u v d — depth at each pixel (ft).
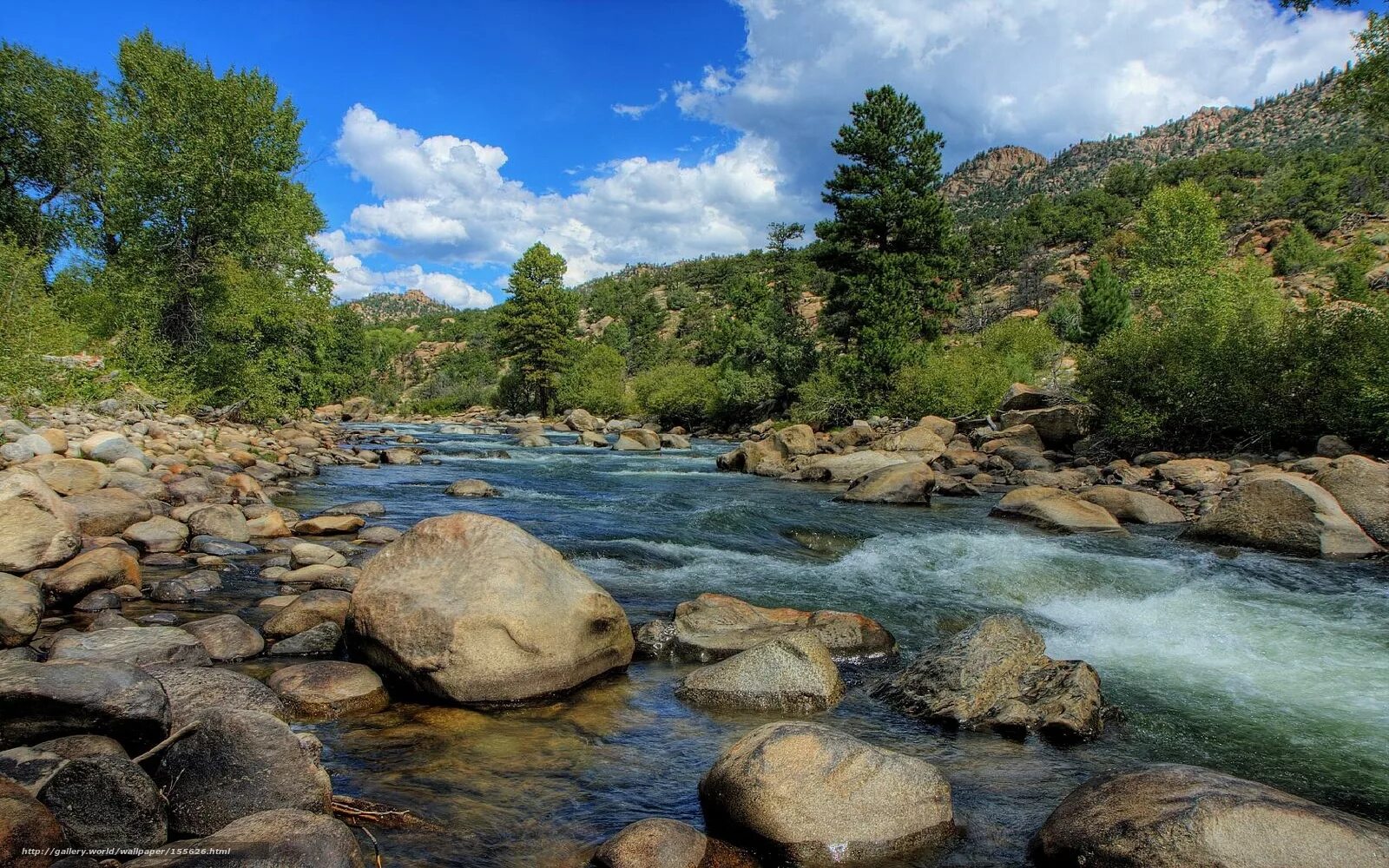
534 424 167.22
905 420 110.01
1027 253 325.21
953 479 58.39
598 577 29.37
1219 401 65.98
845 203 131.85
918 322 132.26
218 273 78.23
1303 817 10.69
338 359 226.17
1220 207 287.28
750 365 160.86
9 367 49.60
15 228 89.40
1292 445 62.75
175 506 34.04
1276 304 119.96
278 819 9.97
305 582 25.80
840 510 48.65
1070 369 132.46
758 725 17.06
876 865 11.84
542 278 203.82
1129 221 329.93
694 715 17.49
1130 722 17.52
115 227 78.48
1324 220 261.24
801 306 282.15
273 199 83.15
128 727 11.69
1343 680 20.33
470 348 391.65
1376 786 14.73
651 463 82.69
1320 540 34.86
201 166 75.87
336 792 13.04
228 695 14.71
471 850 11.57
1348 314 60.08
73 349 64.23
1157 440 70.18
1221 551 36.14
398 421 174.81
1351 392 56.08
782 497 54.34
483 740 15.60
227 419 80.79
